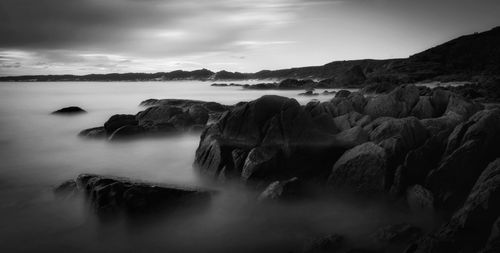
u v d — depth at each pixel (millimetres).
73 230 12672
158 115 30688
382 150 13914
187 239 12086
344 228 12234
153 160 21656
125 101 68688
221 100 68625
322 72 176000
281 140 16469
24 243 11883
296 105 17500
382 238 10867
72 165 21234
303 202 13805
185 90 109812
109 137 25922
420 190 12828
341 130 18844
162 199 12797
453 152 13344
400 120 15992
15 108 53812
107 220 12281
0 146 26219
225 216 13352
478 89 45219
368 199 13781
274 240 11797
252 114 17469
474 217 9562
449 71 90625
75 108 45938
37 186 17266
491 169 11422
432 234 9766
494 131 13594
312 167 15945
